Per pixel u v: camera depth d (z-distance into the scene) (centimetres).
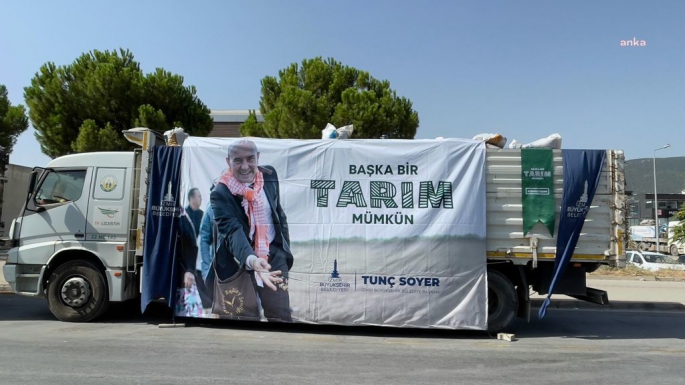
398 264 745
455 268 743
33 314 896
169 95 1858
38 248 810
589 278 1653
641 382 548
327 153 770
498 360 634
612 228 755
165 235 788
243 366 580
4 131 2312
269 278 758
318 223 758
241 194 773
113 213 809
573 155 760
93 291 806
